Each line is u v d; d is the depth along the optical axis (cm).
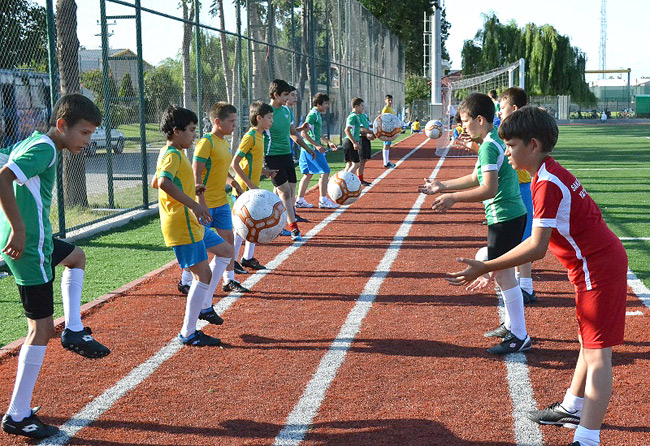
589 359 302
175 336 489
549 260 732
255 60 1666
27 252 329
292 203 854
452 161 2067
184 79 1239
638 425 339
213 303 575
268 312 547
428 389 389
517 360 434
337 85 2588
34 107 956
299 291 612
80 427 347
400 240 853
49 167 333
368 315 534
